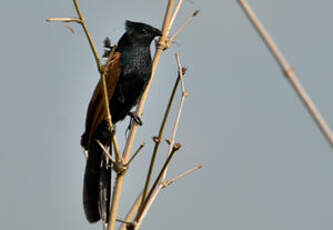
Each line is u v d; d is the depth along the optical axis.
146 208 6.44
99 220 9.45
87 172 9.78
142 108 8.33
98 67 6.74
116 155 6.92
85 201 9.53
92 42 6.52
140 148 6.87
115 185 6.86
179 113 7.19
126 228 6.64
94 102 9.77
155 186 6.42
